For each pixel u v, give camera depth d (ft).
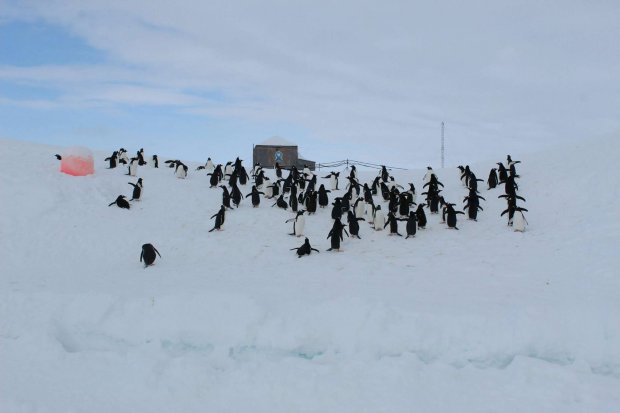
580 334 28.04
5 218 56.18
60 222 57.16
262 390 24.12
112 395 23.81
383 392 23.63
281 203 70.59
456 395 23.32
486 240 52.60
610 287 35.12
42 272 44.45
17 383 24.68
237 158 88.43
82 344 31.27
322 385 24.30
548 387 23.61
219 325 31.24
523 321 28.71
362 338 29.25
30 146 98.48
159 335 31.32
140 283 39.09
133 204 67.36
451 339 28.60
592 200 59.00
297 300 32.63
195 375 25.50
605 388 23.38
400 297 33.81
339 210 63.57
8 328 31.78
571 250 45.44
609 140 84.28
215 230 60.23
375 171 120.47
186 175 90.07
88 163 74.54
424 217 59.82
